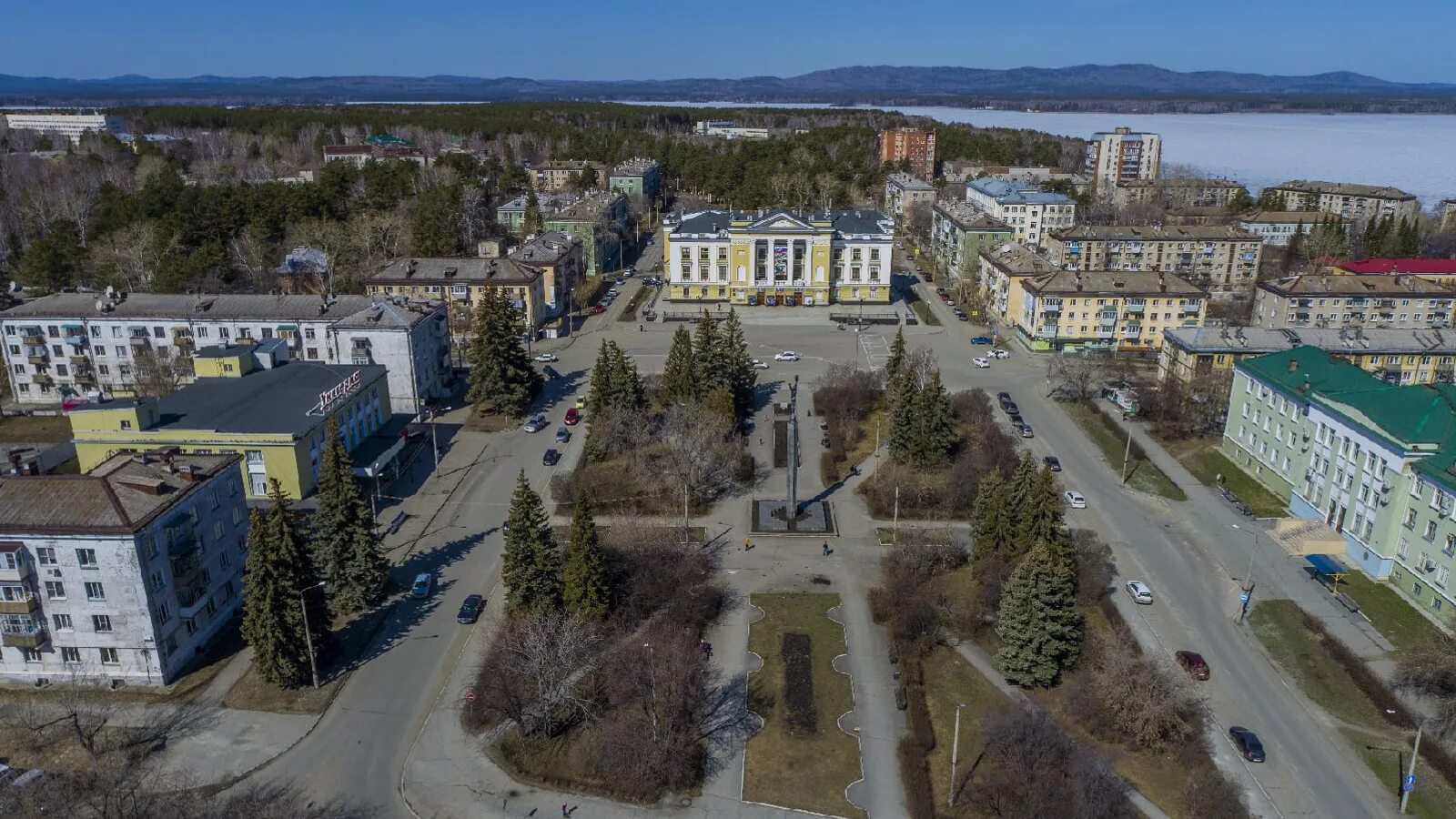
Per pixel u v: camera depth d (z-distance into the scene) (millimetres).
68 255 199375
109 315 148500
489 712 77375
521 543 87562
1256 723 78062
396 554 104062
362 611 92938
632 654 82875
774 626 91625
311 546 91750
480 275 185500
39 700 78625
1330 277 176250
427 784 70438
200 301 151500
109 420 105875
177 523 81562
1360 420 103125
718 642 89125
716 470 123125
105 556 76688
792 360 177750
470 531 109562
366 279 184250
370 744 74500
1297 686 82812
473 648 87125
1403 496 96125
